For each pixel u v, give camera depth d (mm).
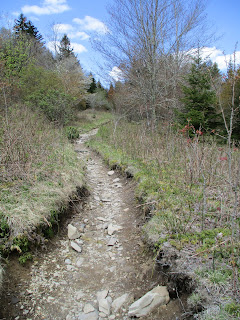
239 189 3875
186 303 2457
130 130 11031
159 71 13844
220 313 1996
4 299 2633
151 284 2971
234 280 2123
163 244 3051
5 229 3230
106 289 2994
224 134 9570
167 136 7379
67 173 5586
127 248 3775
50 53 30281
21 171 4566
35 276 3062
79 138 14438
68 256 3580
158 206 3943
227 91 9031
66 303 2766
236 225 3025
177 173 5176
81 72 27672
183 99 10656
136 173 6020
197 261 2633
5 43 13562
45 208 3904
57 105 13633
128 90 15125
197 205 3740
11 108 8141
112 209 5188
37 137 6363
